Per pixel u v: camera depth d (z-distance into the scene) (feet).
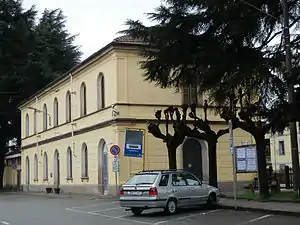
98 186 122.01
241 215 62.80
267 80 56.70
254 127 78.18
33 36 200.64
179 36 61.67
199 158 120.67
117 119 110.93
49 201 107.34
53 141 158.71
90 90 128.57
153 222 58.65
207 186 72.54
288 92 56.85
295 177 70.23
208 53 58.29
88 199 108.58
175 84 70.59
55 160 158.10
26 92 197.57
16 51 197.98
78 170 136.36
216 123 119.55
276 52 59.98
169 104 116.16
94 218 65.41
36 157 180.14
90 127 126.31
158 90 115.55
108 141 116.16
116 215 68.80
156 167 113.19
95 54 121.60
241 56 58.29
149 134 113.39
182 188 68.33
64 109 148.46
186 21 61.21
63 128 148.77
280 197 77.00
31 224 59.88
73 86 140.46
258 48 60.29
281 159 197.26
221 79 60.08
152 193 65.00
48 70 199.11
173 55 63.16
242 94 66.13
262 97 60.23
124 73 113.39
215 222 56.59
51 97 161.68
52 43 216.95
